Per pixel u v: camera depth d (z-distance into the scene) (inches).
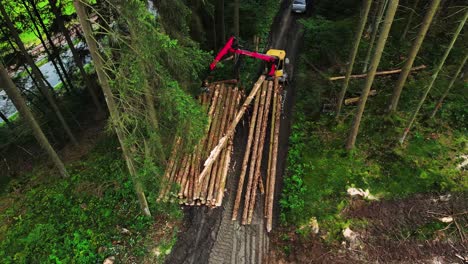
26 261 413.1
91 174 526.0
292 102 616.4
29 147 617.6
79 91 733.9
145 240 427.2
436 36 675.4
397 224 427.5
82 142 609.9
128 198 476.1
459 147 501.4
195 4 565.6
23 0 587.5
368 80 424.2
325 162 506.9
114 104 314.7
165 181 423.8
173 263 406.9
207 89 609.9
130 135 333.1
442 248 403.5
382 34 382.9
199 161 500.4
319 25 613.0
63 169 523.5
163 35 282.8
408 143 514.6
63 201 486.0
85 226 446.9
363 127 550.3
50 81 906.1
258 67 693.3
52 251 417.7
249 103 584.7
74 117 642.8
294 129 565.6
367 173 483.5
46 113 645.3
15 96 421.4
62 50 728.3
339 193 462.9
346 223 431.8
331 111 583.8
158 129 396.5
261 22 772.0
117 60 323.0
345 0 717.3
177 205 465.7
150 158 344.8
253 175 496.1
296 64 695.7
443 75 605.9
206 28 696.4
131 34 289.4
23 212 483.2
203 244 424.8
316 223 433.1
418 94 579.8
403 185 463.5
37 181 538.0
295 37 770.8
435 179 463.8
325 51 657.6
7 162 585.3
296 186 477.4
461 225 420.8
